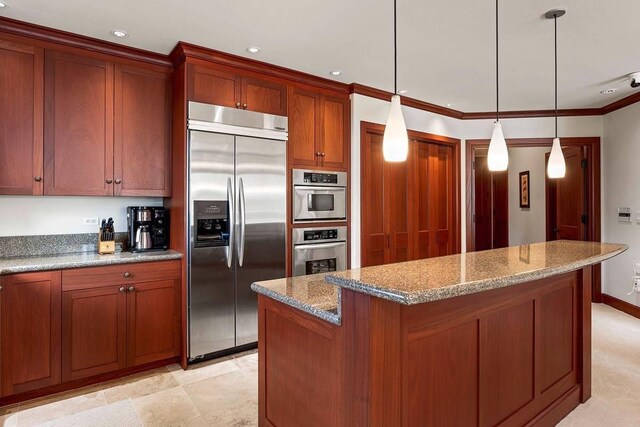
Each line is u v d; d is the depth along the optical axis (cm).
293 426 176
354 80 365
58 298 247
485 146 486
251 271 318
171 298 290
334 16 242
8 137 250
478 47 289
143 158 300
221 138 301
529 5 228
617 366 297
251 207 316
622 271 438
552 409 220
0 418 223
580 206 482
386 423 135
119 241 320
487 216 716
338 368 148
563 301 236
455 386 163
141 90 299
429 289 123
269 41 279
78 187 273
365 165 389
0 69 247
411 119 432
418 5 228
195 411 232
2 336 230
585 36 271
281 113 335
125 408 235
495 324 184
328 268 366
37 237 287
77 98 273
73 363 253
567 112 470
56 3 226
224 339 306
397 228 423
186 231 288
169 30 261
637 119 412
